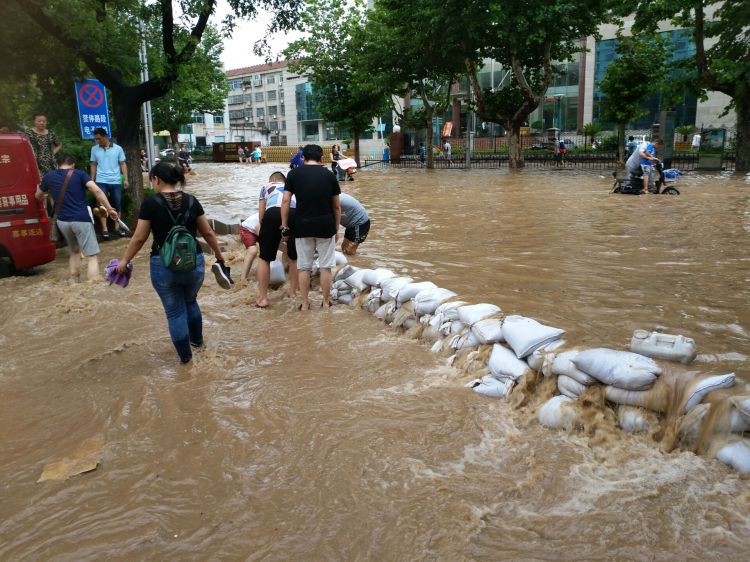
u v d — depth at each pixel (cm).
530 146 4475
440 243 947
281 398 426
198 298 716
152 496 316
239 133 8219
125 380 477
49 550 276
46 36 1212
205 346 543
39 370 508
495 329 449
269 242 660
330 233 645
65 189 785
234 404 421
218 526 289
